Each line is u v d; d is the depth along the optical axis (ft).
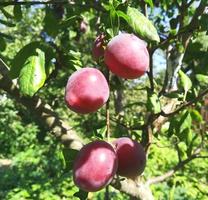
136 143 0.88
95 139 0.88
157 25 1.70
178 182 2.09
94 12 1.76
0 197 3.61
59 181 3.44
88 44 2.70
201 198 2.67
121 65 0.78
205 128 1.67
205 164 3.38
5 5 1.10
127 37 0.80
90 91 0.78
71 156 0.86
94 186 0.79
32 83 0.83
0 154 6.61
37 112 1.06
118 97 1.48
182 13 1.33
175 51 1.32
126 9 0.87
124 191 1.14
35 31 4.70
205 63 1.23
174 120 1.28
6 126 6.54
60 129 1.07
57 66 0.99
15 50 4.75
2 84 1.02
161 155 3.33
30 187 3.76
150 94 1.13
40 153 4.90
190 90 1.27
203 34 1.30
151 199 1.19
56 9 1.35
